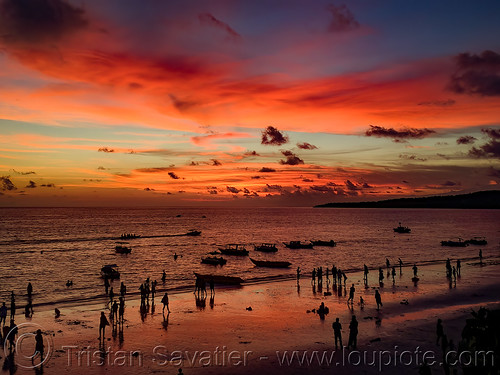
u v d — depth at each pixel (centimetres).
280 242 11500
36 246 10181
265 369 2109
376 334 2634
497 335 1636
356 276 5194
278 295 4041
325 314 3219
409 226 19188
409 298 3759
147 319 3141
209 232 15538
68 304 3841
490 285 4362
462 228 17412
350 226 19462
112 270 5681
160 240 12050
